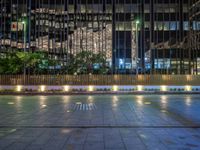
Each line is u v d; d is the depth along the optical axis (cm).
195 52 5484
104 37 6088
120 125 1112
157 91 3647
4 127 1069
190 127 1065
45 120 1248
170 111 1598
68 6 6200
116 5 6097
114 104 2047
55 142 815
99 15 6125
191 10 5769
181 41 5969
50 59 5931
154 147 755
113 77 4191
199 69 5291
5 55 5547
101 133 952
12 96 3081
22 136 902
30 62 4662
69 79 4197
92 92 3538
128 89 3950
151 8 6047
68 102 2233
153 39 5991
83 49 6119
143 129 1024
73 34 6150
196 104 2031
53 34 6178
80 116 1386
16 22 6116
